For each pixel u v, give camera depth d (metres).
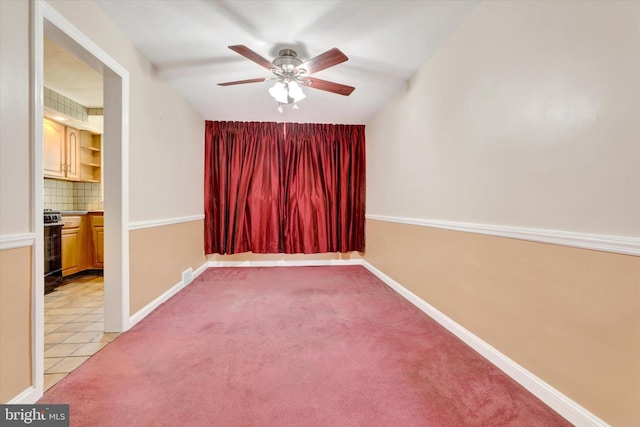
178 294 2.83
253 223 3.96
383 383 1.40
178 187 2.99
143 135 2.25
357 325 2.10
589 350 1.11
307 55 2.28
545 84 1.29
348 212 4.14
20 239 1.17
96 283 3.18
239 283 3.25
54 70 2.73
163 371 1.49
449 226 2.00
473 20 1.77
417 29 1.95
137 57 2.17
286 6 1.73
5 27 1.13
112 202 1.93
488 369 1.54
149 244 2.33
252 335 1.92
